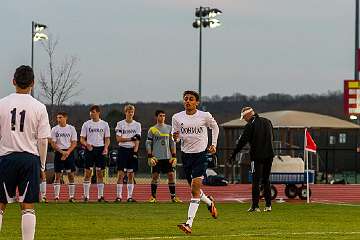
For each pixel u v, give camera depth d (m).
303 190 54.84
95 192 60.88
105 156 51.19
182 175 80.56
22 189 23.64
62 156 50.81
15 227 33.09
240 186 70.19
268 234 30.58
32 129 23.77
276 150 76.94
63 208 44.06
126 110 50.84
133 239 28.64
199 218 38.00
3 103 23.81
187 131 33.38
